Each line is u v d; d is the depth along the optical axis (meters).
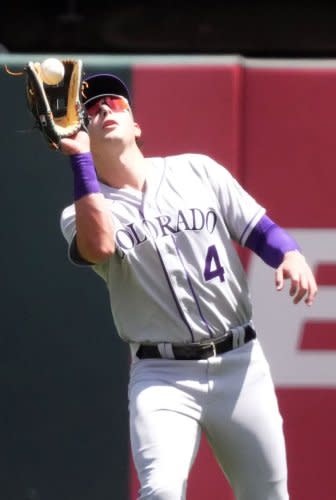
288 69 18.27
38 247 18.34
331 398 18.42
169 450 13.84
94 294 18.38
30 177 18.31
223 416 14.41
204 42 34.53
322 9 34.94
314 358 18.39
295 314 18.39
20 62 18.22
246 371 14.51
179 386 14.27
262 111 18.31
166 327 14.34
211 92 18.27
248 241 14.78
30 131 17.33
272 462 14.57
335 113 18.28
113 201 14.44
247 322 14.72
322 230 18.34
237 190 14.88
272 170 18.33
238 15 34.97
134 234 14.25
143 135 18.28
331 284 18.36
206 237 14.40
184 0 35.16
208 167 14.86
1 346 18.42
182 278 14.25
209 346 14.36
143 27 34.84
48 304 18.39
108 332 18.39
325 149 18.30
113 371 18.42
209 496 18.36
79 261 14.16
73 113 13.88
